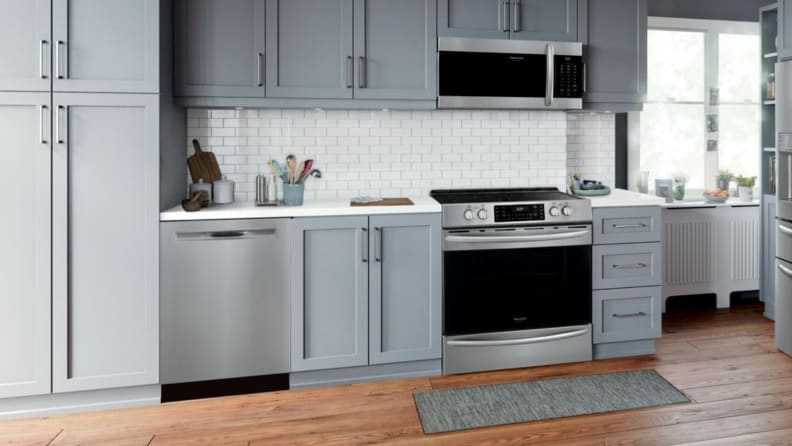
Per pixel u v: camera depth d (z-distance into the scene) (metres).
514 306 2.97
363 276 2.78
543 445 2.16
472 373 2.93
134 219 2.52
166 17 2.63
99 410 2.53
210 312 2.63
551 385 2.75
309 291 2.73
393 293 2.82
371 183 3.34
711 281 4.10
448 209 2.85
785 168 3.16
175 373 2.60
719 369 2.95
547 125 3.54
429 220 2.83
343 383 2.82
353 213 2.75
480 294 2.93
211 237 2.61
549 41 3.19
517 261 2.96
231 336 2.66
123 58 2.46
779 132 3.18
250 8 2.82
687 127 4.27
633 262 3.12
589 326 3.07
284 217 2.68
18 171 2.38
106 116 2.46
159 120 2.52
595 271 3.06
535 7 3.17
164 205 2.62
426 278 2.86
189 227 2.57
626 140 4.12
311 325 2.74
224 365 2.66
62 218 2.43
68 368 2.48
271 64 2.85
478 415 2.43
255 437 2.25
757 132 4.35
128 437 2.25
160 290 2.56
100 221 2.48
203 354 2.63
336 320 2.77
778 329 3.20
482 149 3.46
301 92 2.88
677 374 2.88
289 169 2.90
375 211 2.77
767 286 3.87
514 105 3.12
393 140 3.35
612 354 3.15
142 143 2.50
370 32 2.95
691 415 2.41
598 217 3.04
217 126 3.13
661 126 4.23
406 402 2.58
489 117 3.46
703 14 4.21
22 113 2.37
